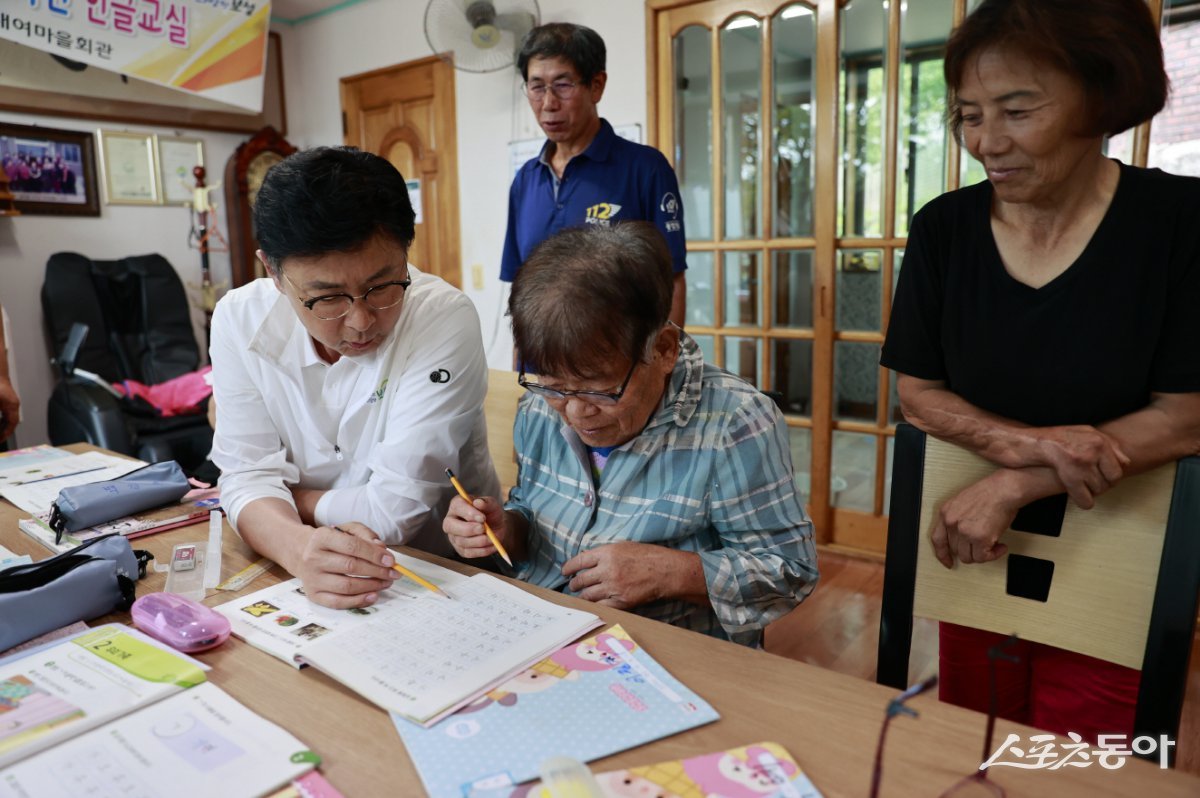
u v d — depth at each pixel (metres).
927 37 2.47
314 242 0.90
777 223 2.83
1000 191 0.92
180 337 3.74
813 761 0.61
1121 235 0.94
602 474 1.02
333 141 4.25
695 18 2.85
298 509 1.20
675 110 2.96
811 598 2.49
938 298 1.10
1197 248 0.90
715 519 0.96
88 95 3.65
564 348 0.80
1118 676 0.98
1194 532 0.80
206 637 0.80
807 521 0.98
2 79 3.39
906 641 0.98
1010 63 0.83
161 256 3.79
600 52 2.14
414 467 1.14
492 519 1.02
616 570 0.90
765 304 2.89
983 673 1.13
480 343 1.22
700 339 3.08
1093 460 0.83
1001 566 0.92
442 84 3.69
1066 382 0.98
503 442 1.56
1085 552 0.87
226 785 0.58
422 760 0.61
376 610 0.88
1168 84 0.85
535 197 2.35
